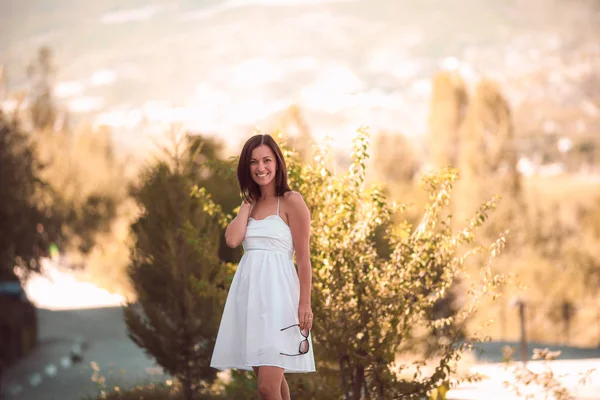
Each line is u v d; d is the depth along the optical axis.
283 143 6.71
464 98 34.00
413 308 6.17
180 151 9.88
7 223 16.03
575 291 24.88
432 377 6.18
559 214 29.83
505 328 20.73
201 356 9.43
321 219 6.36
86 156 44.31
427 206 6.43
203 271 9.21
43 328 26.58
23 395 13.42
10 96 16.67
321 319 6.19
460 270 6.31
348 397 6.45
